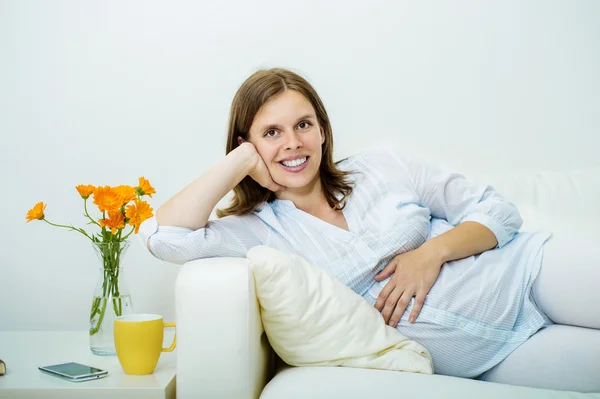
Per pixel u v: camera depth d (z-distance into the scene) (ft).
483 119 6.94
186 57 7.06
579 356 4.17
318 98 5.00
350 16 7.02
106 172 7.01
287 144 4.65
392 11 6.99
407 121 6.99
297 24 7.03
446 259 4.53
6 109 7.03
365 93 7.01
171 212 4.42
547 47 6.91
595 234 5.52
